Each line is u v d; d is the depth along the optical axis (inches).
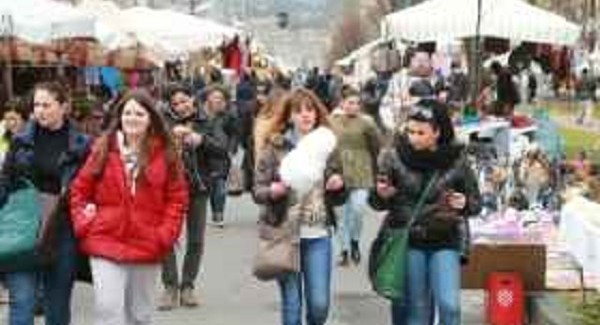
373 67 3272.6
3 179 652.7
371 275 688.4
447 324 664.4
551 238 921.5
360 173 1124.5
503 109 1568.7
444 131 670.5
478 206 679.7
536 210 1084.5
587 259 677.3
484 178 1211.9
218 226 1446.9
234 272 1104.8
